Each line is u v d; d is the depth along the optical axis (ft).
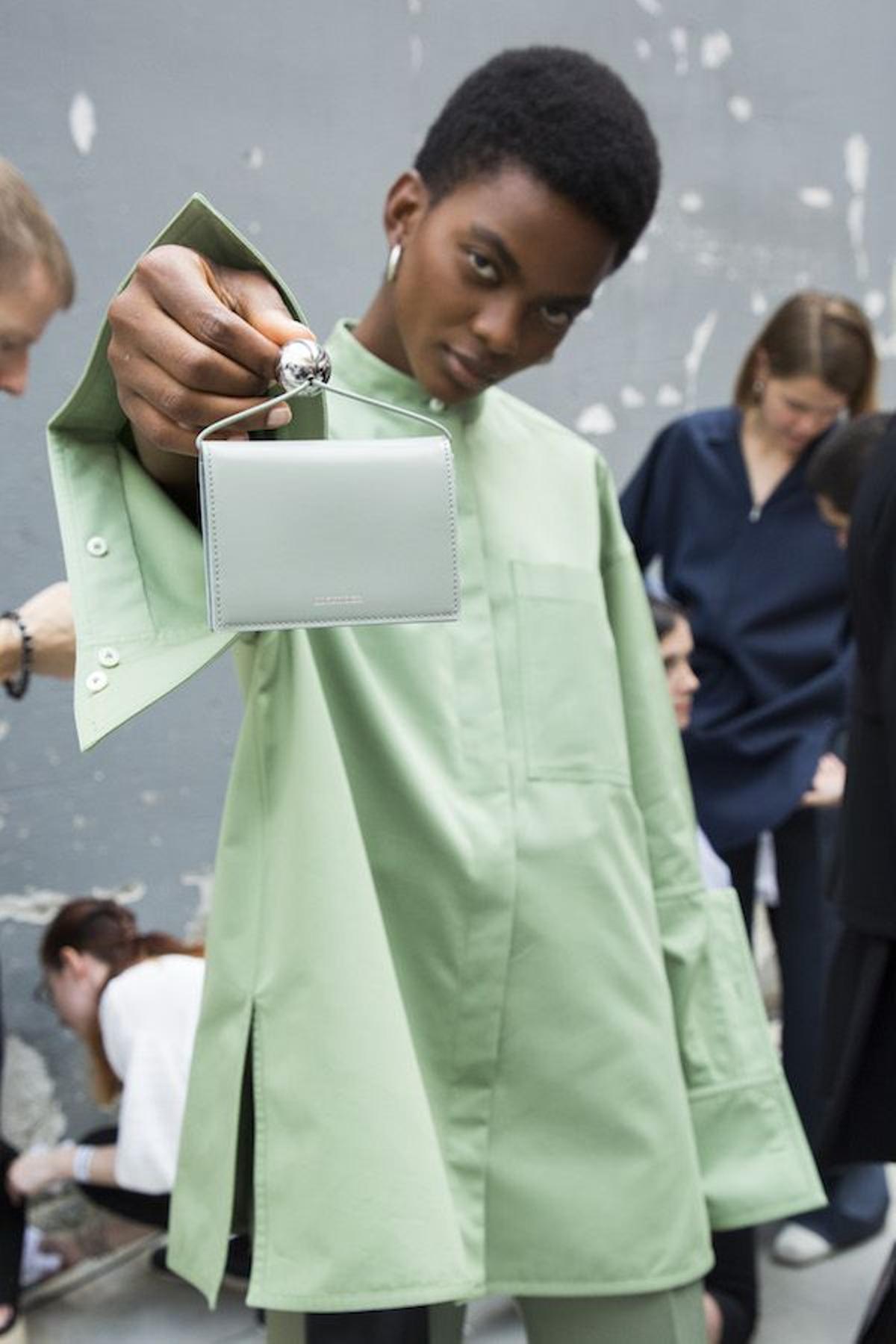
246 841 4.54
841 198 12.83
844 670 9.56
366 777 4.69
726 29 11.83
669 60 11.48
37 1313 8.68
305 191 9.44
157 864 9.47
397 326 5.00
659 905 5.49
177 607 4.03
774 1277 9.18
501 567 5.08
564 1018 4.92
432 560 3.80
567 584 5.19
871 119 12.96
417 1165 4.25
